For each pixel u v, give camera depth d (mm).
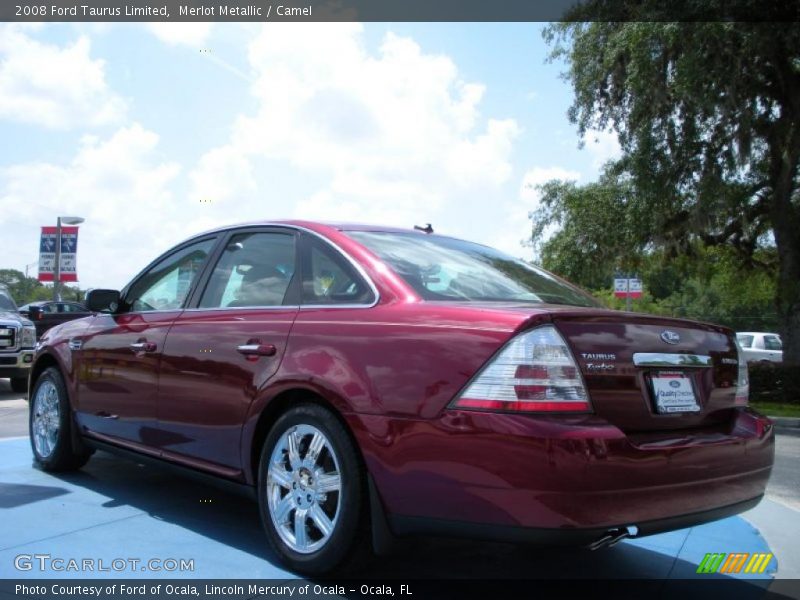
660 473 2949
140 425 4547
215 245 4641
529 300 3830
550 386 2852
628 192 18734
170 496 4824
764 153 18203
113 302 5074
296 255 4055
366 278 3639
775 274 22000
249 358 3816
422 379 3061
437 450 2955
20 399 11977
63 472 5473
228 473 3902
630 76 15852
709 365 3500
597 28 17375
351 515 3225
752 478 3443
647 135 16234
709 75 14922
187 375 4180
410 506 3037
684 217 18172
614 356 3059
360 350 3324
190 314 4418
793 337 17672
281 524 3570
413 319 3260
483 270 4109
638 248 19500
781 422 13680
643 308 46719
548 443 2740
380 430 3125
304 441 3559
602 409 2967
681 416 3275
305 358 3523
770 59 15281
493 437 2822
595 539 2789
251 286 4188
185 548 3793
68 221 25844
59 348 5438
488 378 2898
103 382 4887
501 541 2836
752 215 19188
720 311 53531
